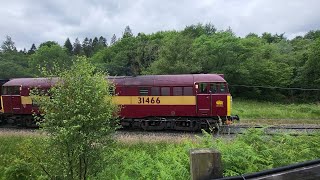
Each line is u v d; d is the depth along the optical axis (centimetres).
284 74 4875
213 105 2044
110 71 5662
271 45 5844
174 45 4372
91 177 945
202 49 4797
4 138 1831
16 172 1098
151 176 904
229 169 723
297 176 305
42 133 930
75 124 852
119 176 963
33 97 934
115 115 1003
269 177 306
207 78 2066
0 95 2473
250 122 2447
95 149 905
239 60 4978
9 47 9094
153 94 2100
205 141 991
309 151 805
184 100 2067
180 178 782
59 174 914
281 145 851
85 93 877
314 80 4797
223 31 6109
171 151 1170
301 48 6125
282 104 4347
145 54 5269
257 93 4953
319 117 2784
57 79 926
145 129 2145
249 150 781
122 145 1589
